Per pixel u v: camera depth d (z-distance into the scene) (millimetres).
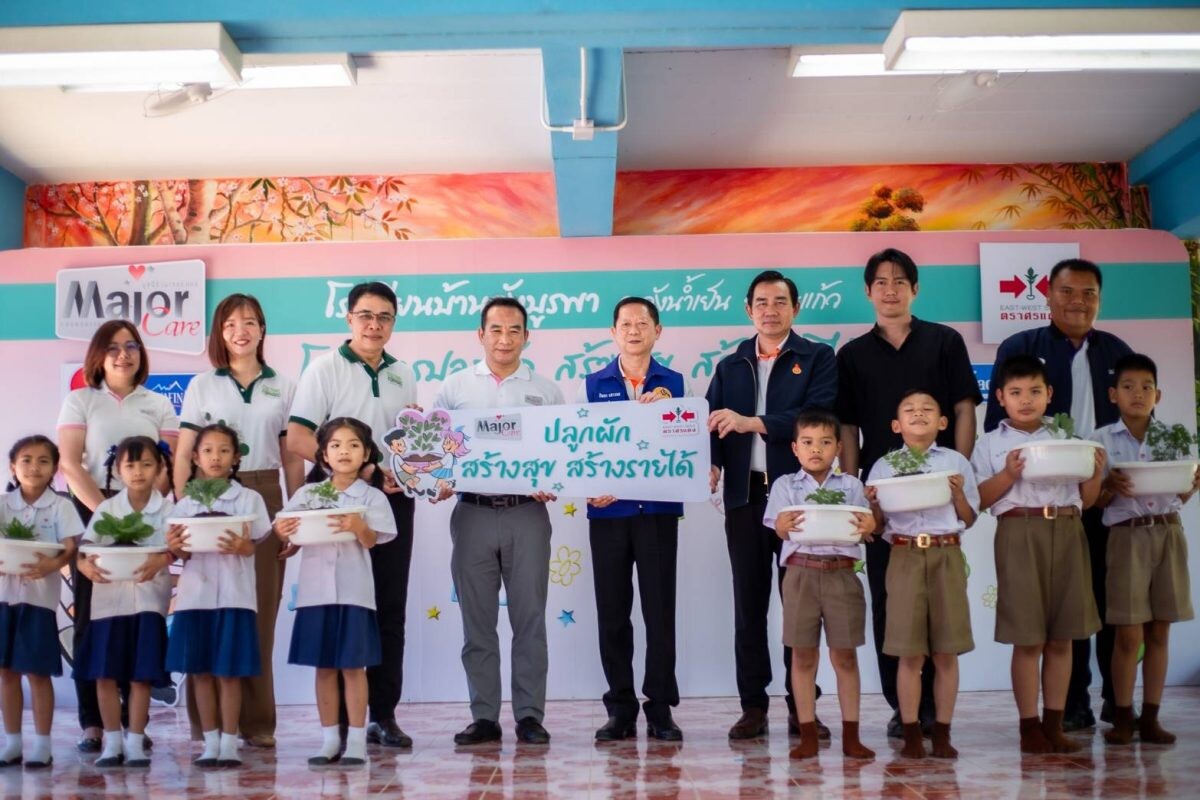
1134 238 6707
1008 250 6664
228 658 4379
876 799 3615
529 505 4926
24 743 5082
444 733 5215
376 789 3910
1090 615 4410
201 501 4469
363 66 5801
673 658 4895
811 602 4391
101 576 4402
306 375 4887
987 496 4484
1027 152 7105
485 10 4055
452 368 6590
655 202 7242
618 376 5062
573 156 5680
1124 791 3678
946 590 4312
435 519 6457
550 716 5703
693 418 4879
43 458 4750
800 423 4484
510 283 6625
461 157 6988
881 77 6012
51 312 6641
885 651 4355
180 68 4262
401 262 6652
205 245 6688
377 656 4414
